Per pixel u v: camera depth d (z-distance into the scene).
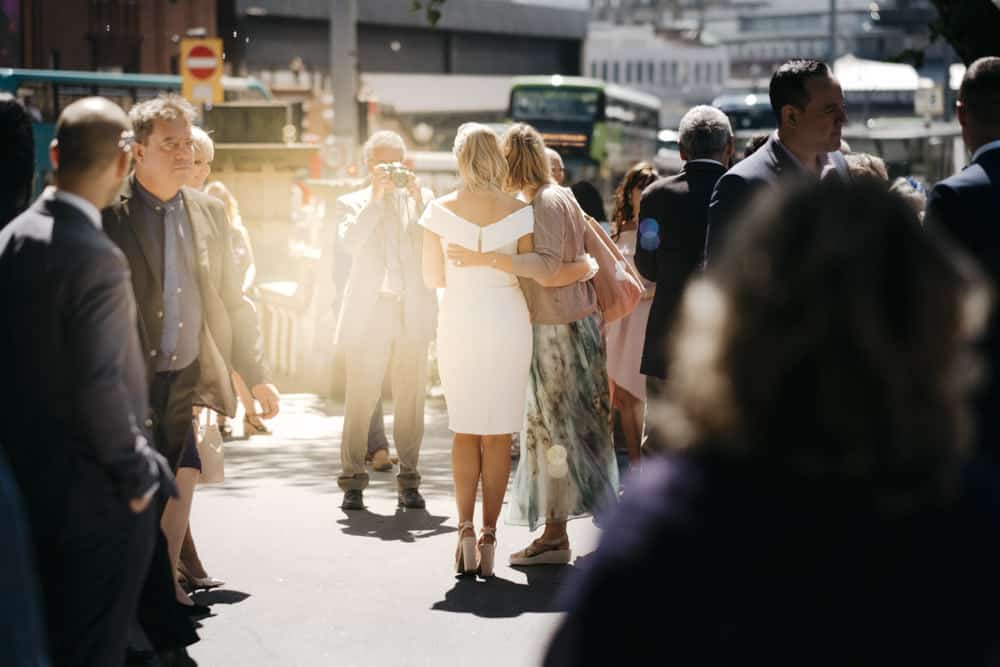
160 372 5.58
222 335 5.67
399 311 8.53
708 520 1.83
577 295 7.18
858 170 6.24
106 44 41.59
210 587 6.77
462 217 6.87
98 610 3.92
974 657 1.80
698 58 125.75
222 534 7.91
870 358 1.79
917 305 1.80
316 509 8.59
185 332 5.59
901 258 1.82
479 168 6.85
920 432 1.79
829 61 91.38
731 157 7.37
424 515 8.48
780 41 163.75
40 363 3.77
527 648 5.84
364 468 8.63
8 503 3.17
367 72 71.38
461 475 7.03
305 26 64.19
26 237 3.81
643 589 1.83
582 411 7.22
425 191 8.79
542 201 6.96
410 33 73.62
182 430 5.67
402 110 70.25
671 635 1.82
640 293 7.32
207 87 18.81
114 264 3.80
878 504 1.80
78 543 3.85
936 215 4.59
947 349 1.81
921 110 45.88
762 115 60.75
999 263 4.50
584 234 7.27
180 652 5.68
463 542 7.00
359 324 8.51
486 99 73.00
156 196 5.55
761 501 1.83
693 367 1.89
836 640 1.79
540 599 6.60
